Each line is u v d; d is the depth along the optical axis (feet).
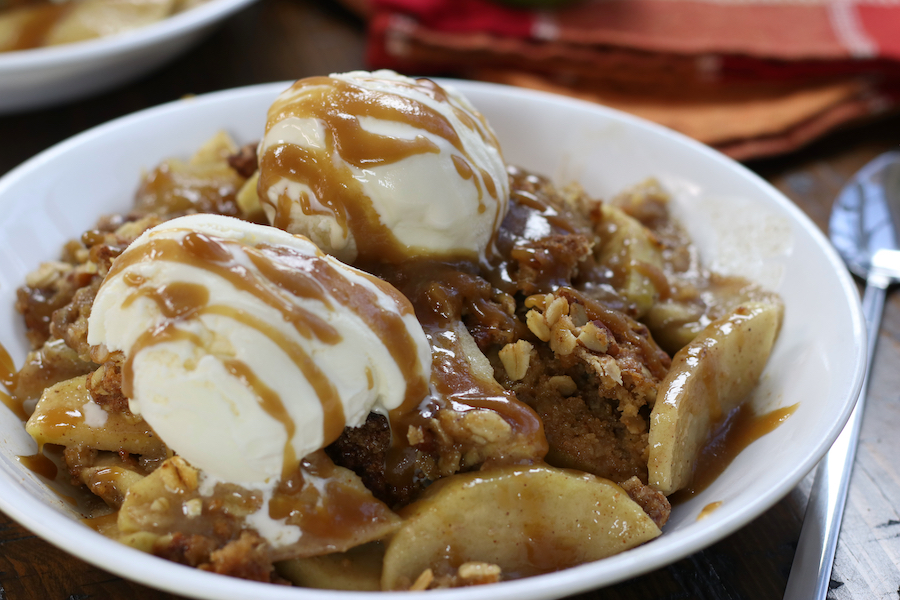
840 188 1.49
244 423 1.02
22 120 1.54
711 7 1.70
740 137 1.51
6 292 1.19
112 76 1.53
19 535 1.09
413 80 1.19
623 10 1.69
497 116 1.40
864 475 1.17
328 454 1.08
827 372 1.13
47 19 1.61
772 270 1.24
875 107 1.57
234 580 0.97
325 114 1.13
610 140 1.38
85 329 1.15
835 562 1.10
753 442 1.14
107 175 1.30
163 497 1.04
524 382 1.15
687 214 1.33
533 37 1.62
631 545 1.07
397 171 1.12
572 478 1.08
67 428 1.11
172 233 1.06
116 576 1.07
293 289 1.04
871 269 1.35
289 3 1.86
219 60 1.65
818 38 1.61
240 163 1.29
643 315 1.25
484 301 1.16
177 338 1.03
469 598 0.96
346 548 1.04
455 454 1.09
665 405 1.11
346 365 1.05
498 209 1.19
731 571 1.09
